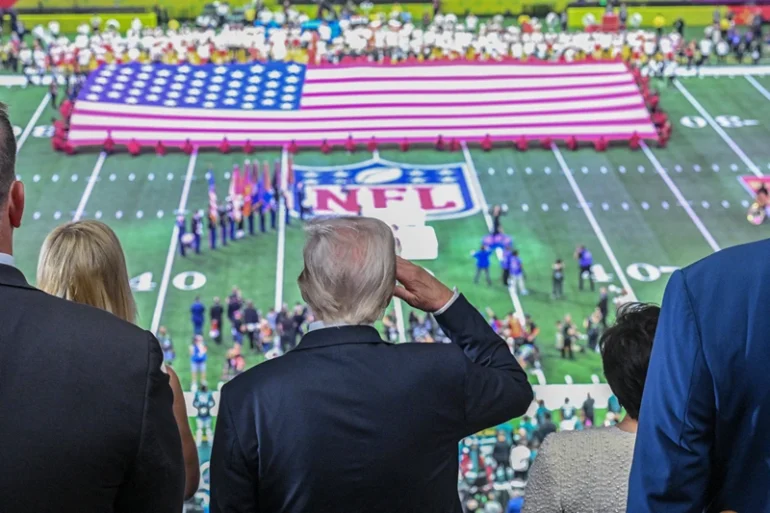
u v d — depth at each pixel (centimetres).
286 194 3191
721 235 3027
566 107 3603
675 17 4281
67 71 3728
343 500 337
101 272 432
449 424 347
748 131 3588
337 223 351
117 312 440
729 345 234
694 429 241
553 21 4200
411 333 2484
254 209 2988
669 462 244
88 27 4038
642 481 252
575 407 2314
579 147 3475
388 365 341
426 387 343
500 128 3522
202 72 3741
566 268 2856
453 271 2830
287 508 338
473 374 353
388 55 3872
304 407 333
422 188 3244
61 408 242
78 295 426
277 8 4200
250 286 2758
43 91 3741
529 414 2161
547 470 371
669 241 2997
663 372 244
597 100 3625
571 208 3147
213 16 4109
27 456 238
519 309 2692
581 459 368
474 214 3109
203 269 2828
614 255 2917
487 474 1997
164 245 2928
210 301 2703
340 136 3491
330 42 3859
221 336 2566
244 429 334
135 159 3366
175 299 2705
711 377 236
